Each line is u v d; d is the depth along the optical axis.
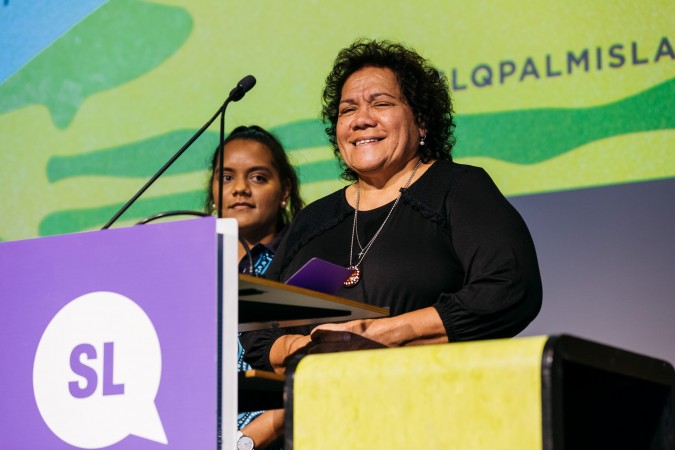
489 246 6.36
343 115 7.16
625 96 10.00
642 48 9.99
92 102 12.30
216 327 4.69
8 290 5.21
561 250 9.98
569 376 4.60
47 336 5.08
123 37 12.27
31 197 12.44
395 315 6.52
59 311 5.07
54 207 12.32
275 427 6.86
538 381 4.01
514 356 4.09
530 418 4.01
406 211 6.79
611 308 9.69
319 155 11.20
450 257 6.60
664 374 4.71
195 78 11.88
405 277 6.54
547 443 3.95
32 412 5.05
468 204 6.59
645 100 9.93
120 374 4.87
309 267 5.37
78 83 12.39
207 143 11.70
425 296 6.52
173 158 6.76
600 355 4.25
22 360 5.12
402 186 6.97
